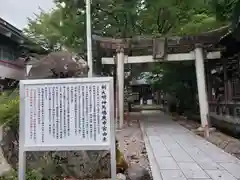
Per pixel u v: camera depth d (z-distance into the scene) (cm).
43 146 392
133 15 1397
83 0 1306
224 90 1315
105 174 482
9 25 1281
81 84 396
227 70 1270
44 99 399
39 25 1516
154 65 1684
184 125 1281
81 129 392
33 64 568
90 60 859
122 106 1220
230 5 759
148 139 897
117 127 1224
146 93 3734
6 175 456
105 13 1385
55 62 520
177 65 1559
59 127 395
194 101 1731
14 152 486
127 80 2045
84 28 1368
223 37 1027
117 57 1211
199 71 1129
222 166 549
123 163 528
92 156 485
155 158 631
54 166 475
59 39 1493
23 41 1467
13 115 493
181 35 1225
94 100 394
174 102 2112
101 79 394
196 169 532
